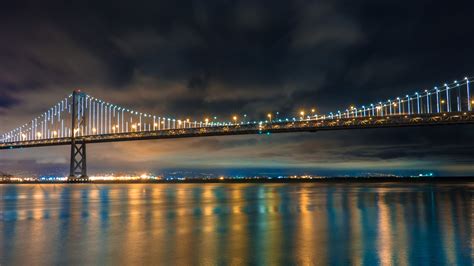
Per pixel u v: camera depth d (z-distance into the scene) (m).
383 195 54.97
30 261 16.95
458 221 26.31
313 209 35.00
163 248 18.91
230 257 17.20
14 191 82.25
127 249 18.77
